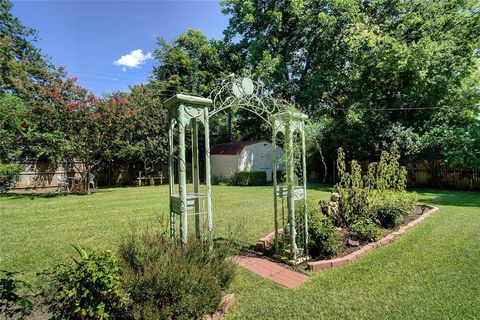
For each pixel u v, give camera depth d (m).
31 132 10.10
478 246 3.92
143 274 2.18
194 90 18.56
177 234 3.34
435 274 3.07
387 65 12.48
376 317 2.33
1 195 10.73
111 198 9.88
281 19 15.51
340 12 15.09
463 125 12.16
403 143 11.59
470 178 11.12
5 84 14.17
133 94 15.03
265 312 2.45
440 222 5.32
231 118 22.56
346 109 14.77
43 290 2.07
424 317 2.30
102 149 11.94
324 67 15.99
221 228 5.33
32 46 18.88
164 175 16.45
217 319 2.33
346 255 3.63
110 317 2.00
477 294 2.63
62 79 10.52
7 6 17.33
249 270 3.37
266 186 14.11
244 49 17.80
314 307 2.51
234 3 16.95
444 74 11.89
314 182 15.62
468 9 13.15
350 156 13.66
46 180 13.02
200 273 2.31
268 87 15.17
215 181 16.02
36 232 5.22
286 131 3.75
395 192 5.60
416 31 13.53
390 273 3.14
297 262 3.54
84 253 2.14
